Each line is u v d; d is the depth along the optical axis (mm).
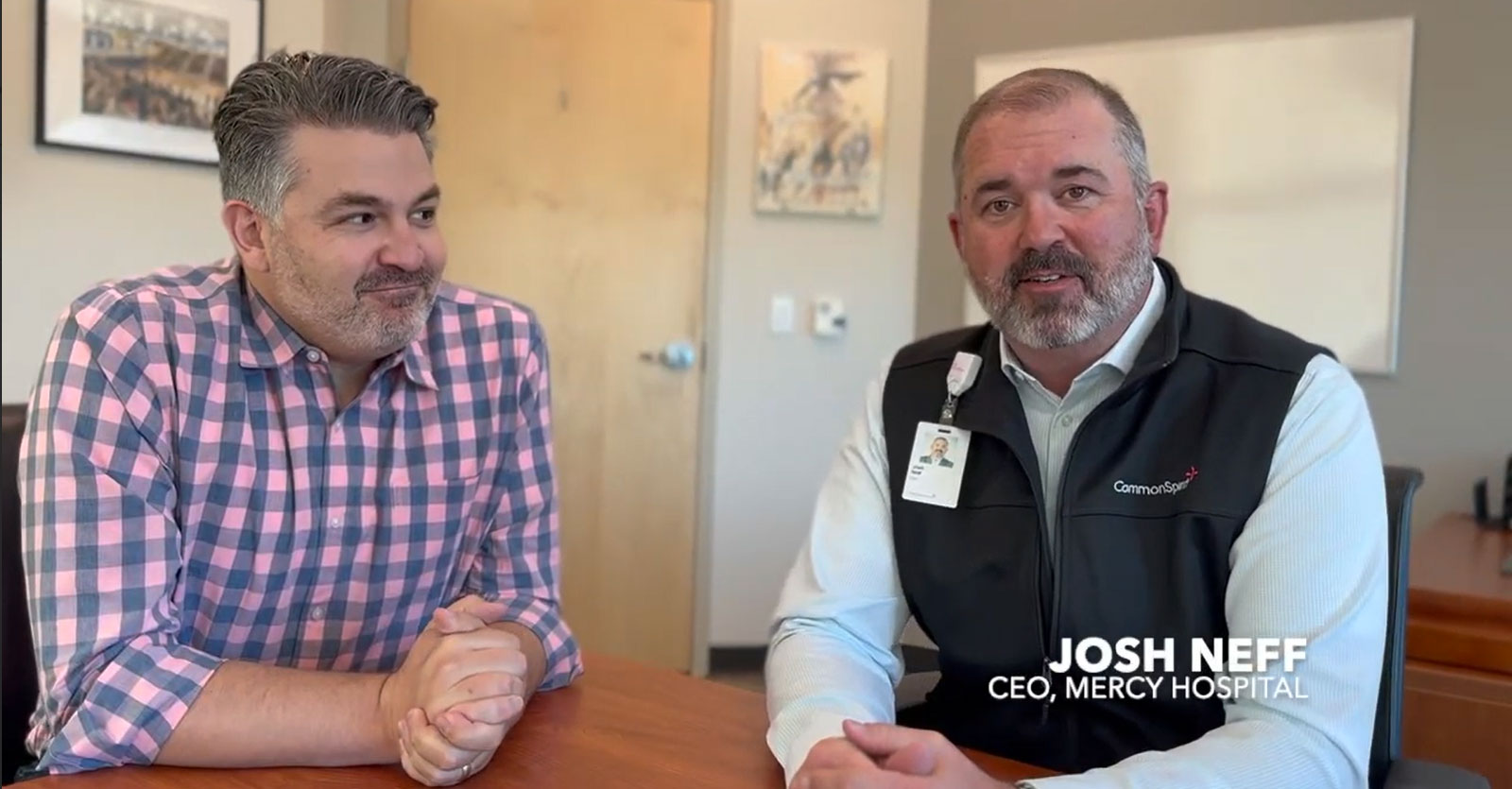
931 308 4051
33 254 2459
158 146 2643
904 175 4078
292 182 1173
